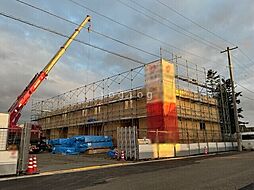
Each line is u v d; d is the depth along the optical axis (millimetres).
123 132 23250
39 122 57469
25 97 29156
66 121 47750
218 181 9953
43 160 22625
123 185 9875
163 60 30328
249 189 8258
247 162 17141
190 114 34688
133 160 21656
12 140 16766
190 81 36094
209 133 37906
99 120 39094
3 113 25562
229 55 36219
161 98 29125
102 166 17734
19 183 11297
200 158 22578
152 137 27203
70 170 15703
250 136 37469
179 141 30891
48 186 10359
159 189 8812
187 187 8961
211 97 40531
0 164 13273
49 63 31016
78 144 31344
